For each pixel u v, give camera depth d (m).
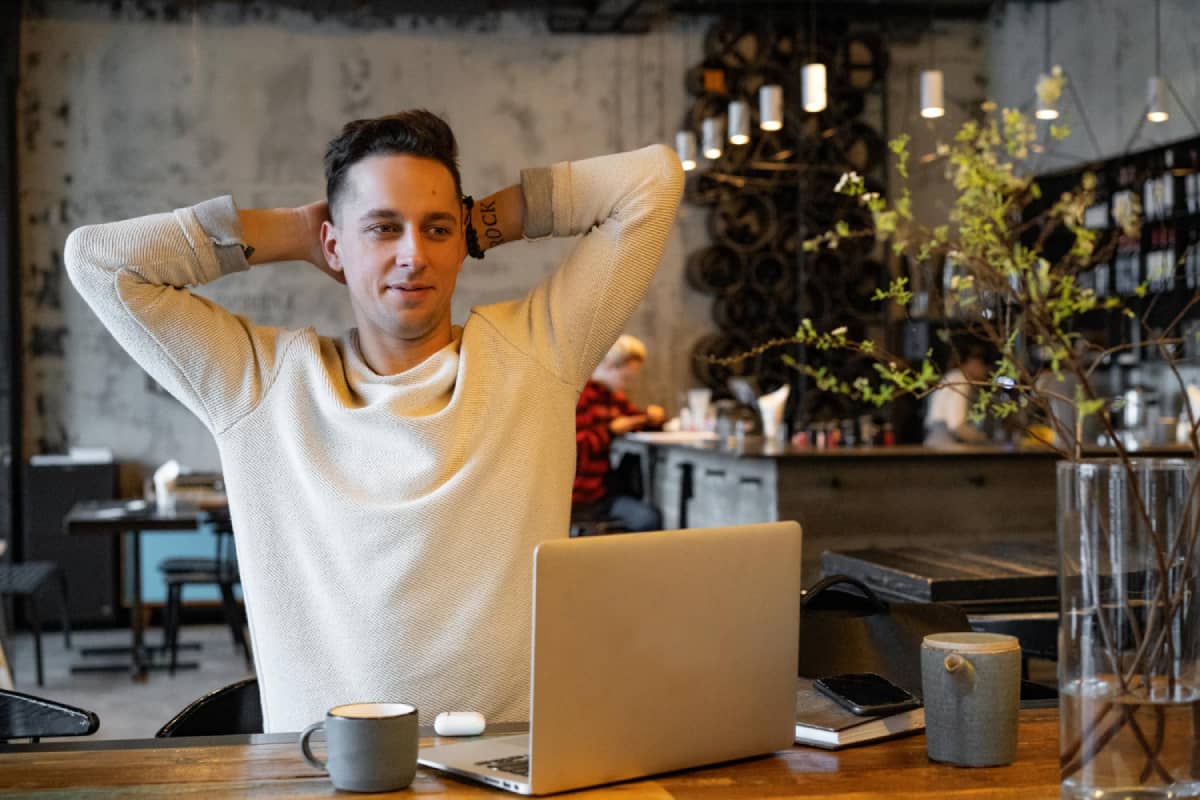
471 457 1.79
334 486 1.80
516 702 1.78
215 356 1.85
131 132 8.91
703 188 9.55
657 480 8.15
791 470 6.07
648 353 9.61
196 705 2.07
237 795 1.38
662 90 9.59
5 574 7.11
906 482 6.18
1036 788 1.41
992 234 1.80
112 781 1.43
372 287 1.80
